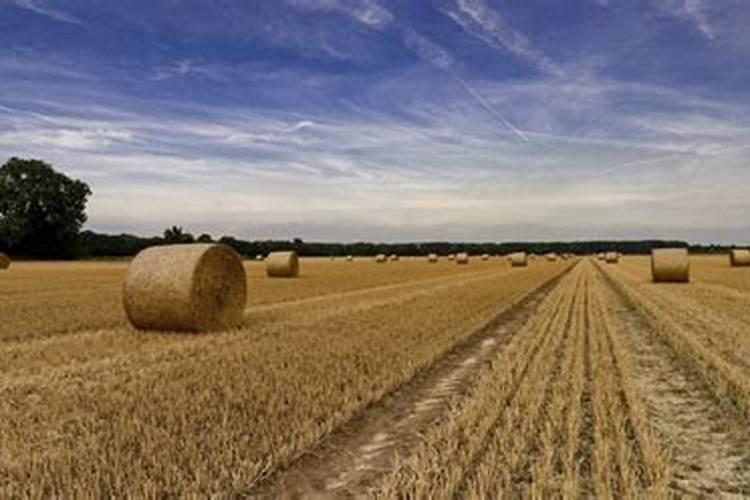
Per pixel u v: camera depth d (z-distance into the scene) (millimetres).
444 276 40781
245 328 16234
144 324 15984
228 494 6289
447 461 7094
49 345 13641
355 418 9031
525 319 19625
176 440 7352
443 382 11242
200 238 103312
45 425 8039
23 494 5973
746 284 32469
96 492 5984
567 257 111375
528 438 7875
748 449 7777
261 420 8094
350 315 18891
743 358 12578
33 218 81000
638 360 13008
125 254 98250
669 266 33656
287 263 38969
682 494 6516
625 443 7438
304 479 6898
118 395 9344
